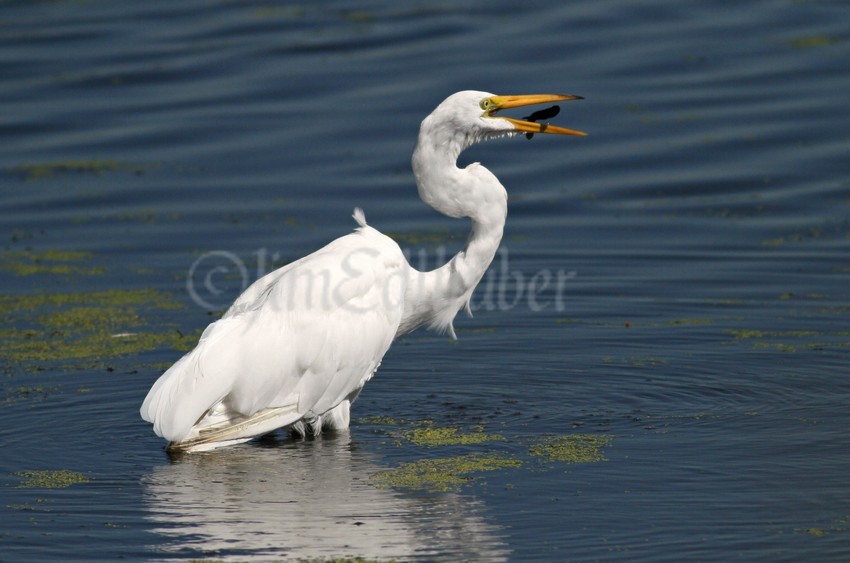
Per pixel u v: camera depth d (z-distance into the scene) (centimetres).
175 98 2220
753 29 2389
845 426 1018
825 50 2273
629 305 1438
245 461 970
